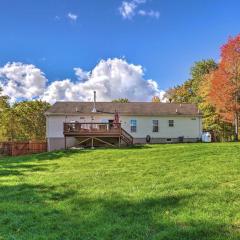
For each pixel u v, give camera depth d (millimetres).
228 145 28172
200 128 44469
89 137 36438
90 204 11648
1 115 59219
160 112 43625
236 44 41750
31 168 22125
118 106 44531
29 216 10523
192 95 73188
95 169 19828
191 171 17016
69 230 9109
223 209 10328
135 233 8703
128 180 15594
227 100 41812
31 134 62938
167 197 11922
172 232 8547
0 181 17281
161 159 22312
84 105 44125
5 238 8617
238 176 15062
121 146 35781
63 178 16922
